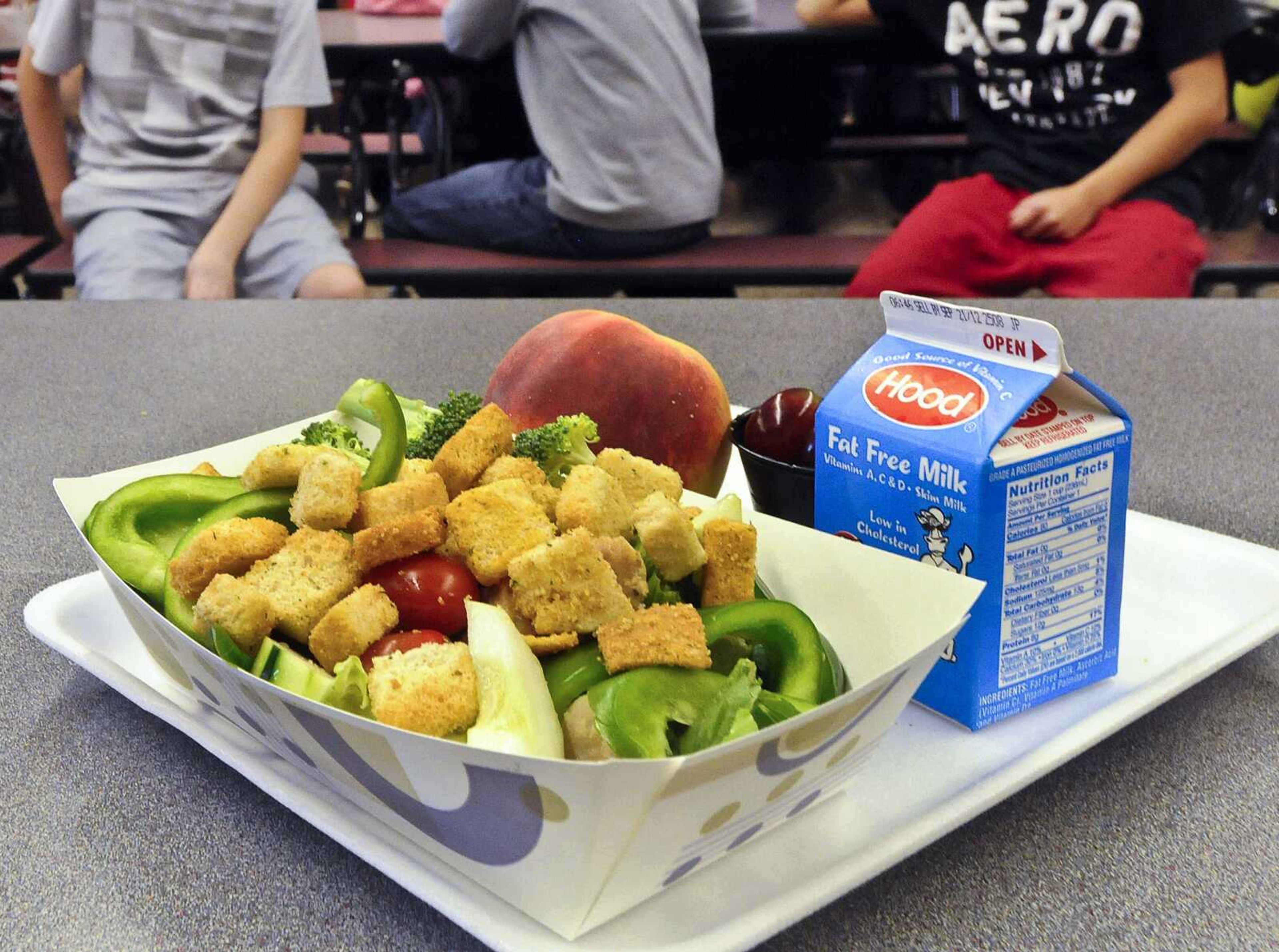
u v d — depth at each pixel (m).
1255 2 2.64
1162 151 2.38
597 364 0.68
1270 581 0.59
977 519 0.47
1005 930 0.39
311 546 0.46
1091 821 0.44
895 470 0.50
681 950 0.36
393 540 0.46
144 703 0.51
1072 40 2.40
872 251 2.71
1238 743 0.49
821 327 1.12
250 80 2.68
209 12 2.59
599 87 2.48
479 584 0.47
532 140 3.43
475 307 1.22
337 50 2.75
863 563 0.48
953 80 3.27
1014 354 0.49
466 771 0.34
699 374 0.70
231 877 0.42
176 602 0.47
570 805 0.33
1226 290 2.96
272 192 2.67
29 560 0.70
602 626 0.43
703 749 0.37
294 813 0.45
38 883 0.42
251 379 1.03
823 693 0.43
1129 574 0.62
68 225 2.75
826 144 3.36
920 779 0.46
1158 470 0.79
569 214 2.59
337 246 2.72
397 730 0.34
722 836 0.38
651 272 2.61
